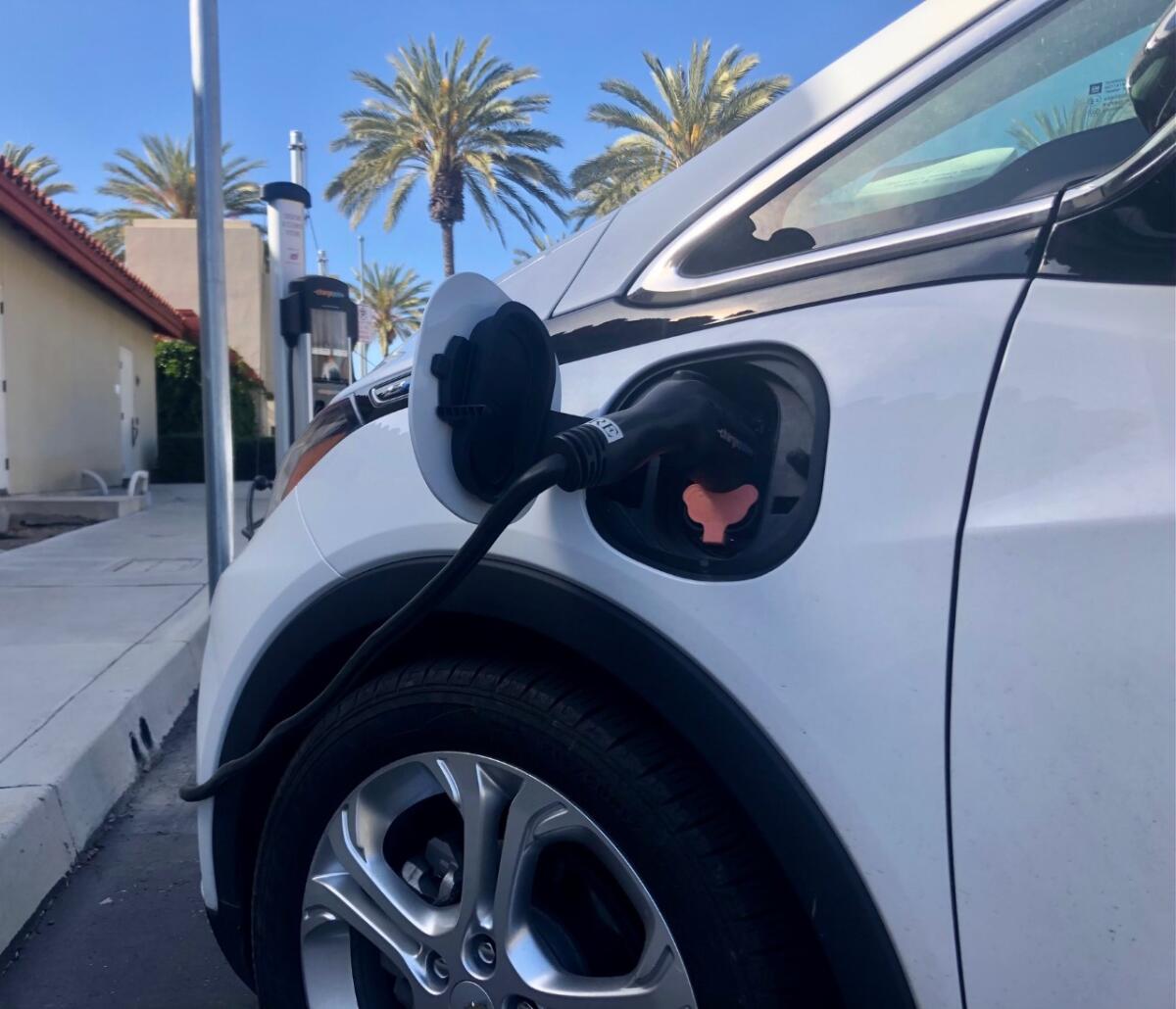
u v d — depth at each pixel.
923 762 1.23
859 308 1.42
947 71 1.52
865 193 1.53
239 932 1.97
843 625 1.29
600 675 1.55
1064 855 1.16
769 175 1.60
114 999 2.41
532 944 1.56
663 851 1.40
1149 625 1.13
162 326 18.30
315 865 1.76
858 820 1.27
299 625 1.78
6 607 5.99
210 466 5.32
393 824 1.73
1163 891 1.12
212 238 5.20
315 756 1.74
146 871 3.08
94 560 8.03
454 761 1.61
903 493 1.29
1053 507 1.19
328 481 1.82
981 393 1.27
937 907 1.23
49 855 2.95
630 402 1.55
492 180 21.20
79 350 14.18
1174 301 1.20
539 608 1.51
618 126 16.61
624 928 1.54
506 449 1.43
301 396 6.76
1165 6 1.50
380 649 1.49
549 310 1.74
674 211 1.70
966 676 1.21
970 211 1.44
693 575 1.41
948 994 1.23
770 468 1.43
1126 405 1.19
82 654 4.79
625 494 1.53
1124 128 1.45
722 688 1.36
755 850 1.40
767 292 1.51
